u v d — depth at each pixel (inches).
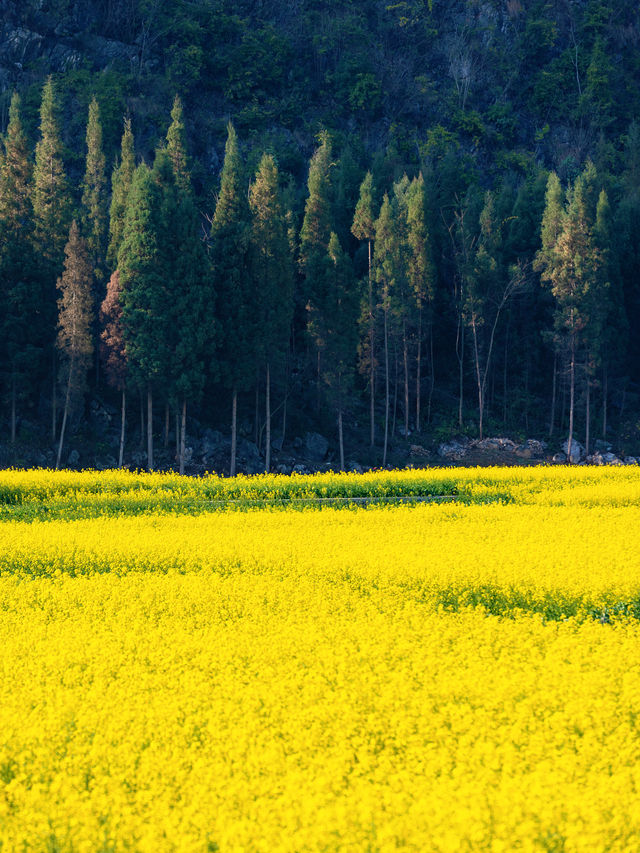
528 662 459.5
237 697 404.5
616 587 641.0
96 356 2279.8
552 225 2618.1
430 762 326.6
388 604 607.2
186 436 2235.5
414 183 2765.7
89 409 2269.9
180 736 364.5
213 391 2250.2
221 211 2203.5
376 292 2481.5
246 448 2237.9
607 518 1034.7
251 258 2186.3
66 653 485.4
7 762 352.2
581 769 322.7
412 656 455.2
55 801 307.1
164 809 296.8
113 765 338.6
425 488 1425.9
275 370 2230.6
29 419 2223.2
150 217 2043.6
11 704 412.2
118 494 1390.3
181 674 447.2
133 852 283.0
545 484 1418.6
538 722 371.6
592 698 395.2
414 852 264.2
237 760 340.5
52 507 1266.0
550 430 2677.2
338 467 2304.4
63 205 2395.4
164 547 855.1
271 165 2223.2
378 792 303.1
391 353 2571.4
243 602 623.2
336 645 493.4
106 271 2330.2
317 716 376.8
